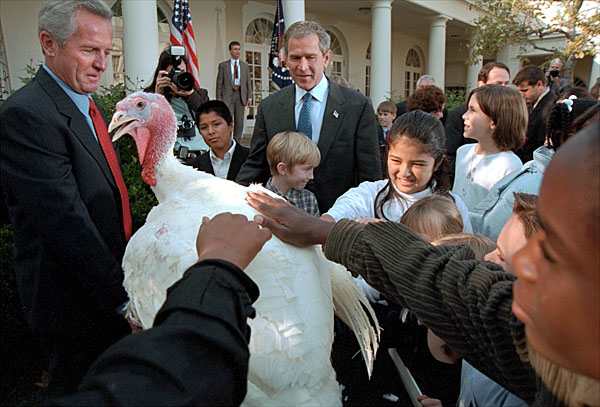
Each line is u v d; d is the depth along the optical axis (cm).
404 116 212
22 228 173
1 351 274
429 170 208
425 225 178
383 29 1030
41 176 157
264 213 131
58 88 177
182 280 70
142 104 178
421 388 160
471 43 967
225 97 866
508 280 80
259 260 117
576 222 47
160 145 179
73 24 168
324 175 287
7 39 654
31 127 157
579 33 793
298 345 112
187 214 136
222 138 337
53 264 174
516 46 1538
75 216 162
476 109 254
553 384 57
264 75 1087
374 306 183
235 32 994
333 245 107
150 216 153
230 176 346
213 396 58
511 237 119
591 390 52
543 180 52
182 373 56
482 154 262
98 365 59
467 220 218
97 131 197
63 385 194
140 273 135
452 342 83
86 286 172
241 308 68
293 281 120
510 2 803
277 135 267
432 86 423
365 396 177
